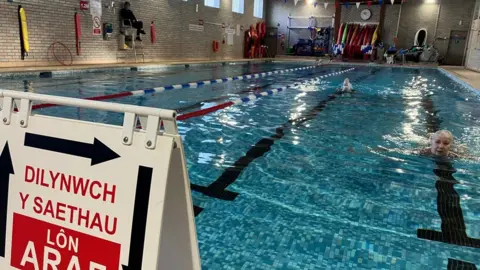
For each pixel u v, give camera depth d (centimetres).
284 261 172
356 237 194
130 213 101
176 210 108
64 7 945
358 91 780
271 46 2150
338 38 1916
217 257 174
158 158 99
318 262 172
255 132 407
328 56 1942
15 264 117
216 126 430
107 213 104
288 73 1209
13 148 118
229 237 192
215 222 207
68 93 614
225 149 343
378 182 270
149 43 1266
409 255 179
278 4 2103
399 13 1830
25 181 116
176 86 755
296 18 2077
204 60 1565
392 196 246
